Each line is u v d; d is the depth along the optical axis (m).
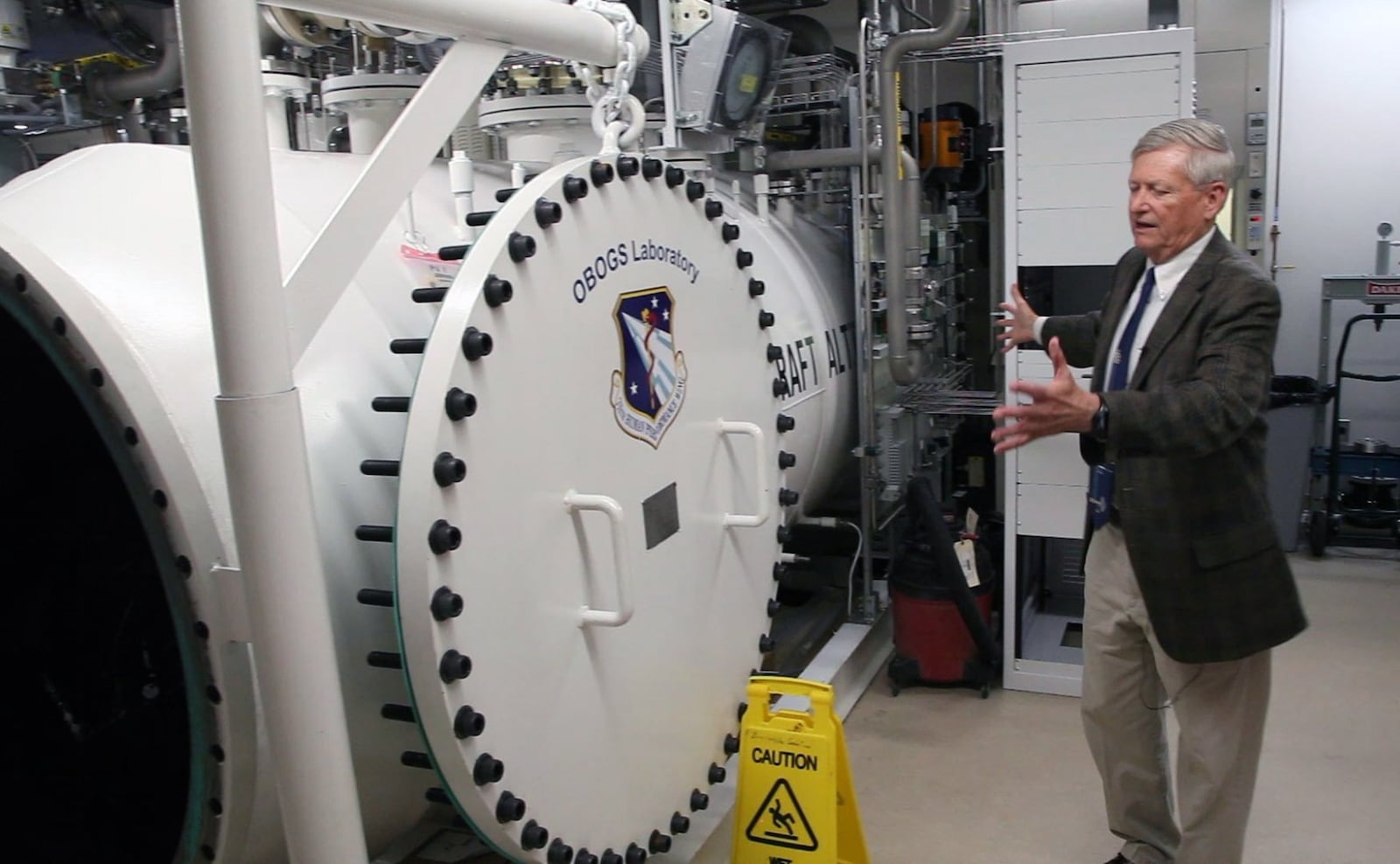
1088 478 2.97
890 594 3.27
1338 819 2.44
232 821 1.19
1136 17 4.66
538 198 1.37
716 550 1.87
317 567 1.03
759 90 2.80
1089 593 2.12
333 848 1.07
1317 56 4.55
